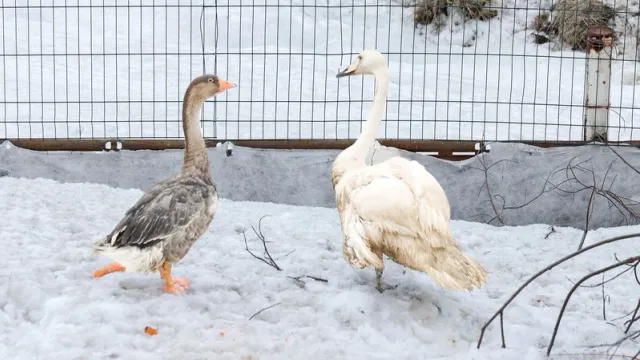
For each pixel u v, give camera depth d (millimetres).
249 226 4742
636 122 7406
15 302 3844
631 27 9836
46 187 5109
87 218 4730
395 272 4281
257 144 5469
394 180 3891
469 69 9250
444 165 5434
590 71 5539
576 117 7645
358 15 10453
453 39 10172
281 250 4480
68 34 9445
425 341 3781
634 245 4730
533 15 10352
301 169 5445
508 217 5461
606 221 5465
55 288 3947
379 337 3730
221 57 8992
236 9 10242
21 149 5430
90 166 5445
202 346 3605
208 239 4566
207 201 3986
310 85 8133
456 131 6891
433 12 10359
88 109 7125
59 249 4324
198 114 4051
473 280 3754
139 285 4023
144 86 7934
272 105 7414
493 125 7125
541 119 7496
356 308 3863
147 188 5461
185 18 10000
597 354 3684
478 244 4723
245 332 3730
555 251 4645
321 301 3957
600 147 5473
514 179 5453
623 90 8648
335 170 4285
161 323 3746
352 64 4344
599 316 4008
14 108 7055
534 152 5453
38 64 8422
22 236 4406
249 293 4051
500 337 3816
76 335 3621
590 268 4457
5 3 10078
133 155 5453
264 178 5438
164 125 6738
